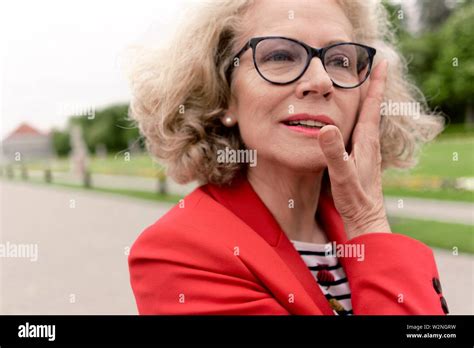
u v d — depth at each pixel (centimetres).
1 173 1166
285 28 90
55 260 364
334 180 91
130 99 112
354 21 101
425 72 1292
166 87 98
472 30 1256
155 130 106
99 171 1062
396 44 129
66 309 268
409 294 87
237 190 99
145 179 1003
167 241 91
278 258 89
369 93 101
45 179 1098
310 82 87
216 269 87
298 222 101
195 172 100
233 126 100
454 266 363
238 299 85
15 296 282
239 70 93
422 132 125
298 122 89
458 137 986
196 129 97
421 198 623
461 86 1241
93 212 621
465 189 639
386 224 96
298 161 88
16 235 452
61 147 1113
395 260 89
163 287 90
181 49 97
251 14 93
